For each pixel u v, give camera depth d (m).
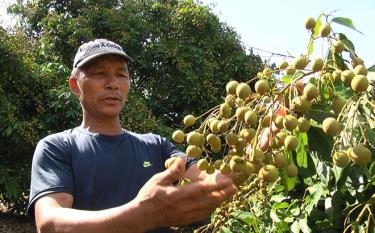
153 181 1.07
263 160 1.24
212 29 9.34
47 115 7.57
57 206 1.54
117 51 1.92
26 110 7.78
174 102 8.92
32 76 7.66
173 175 1.07
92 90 1.91
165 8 9.62
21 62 7.62
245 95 1.28
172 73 9.09
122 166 1.84
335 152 1.22
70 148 1.81
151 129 7.68
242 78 9.15
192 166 1.70
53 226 1.30
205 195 1.04
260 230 2.23
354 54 1.38
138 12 9.48
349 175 1.51
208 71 8.80
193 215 1.07
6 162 7.55
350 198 1.80
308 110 1.31
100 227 1.13
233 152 1.23
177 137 1.42
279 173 1.42
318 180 1.88
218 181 1.03
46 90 7.68
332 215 1.77
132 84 8.93
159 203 1.05
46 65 8.36
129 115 7.67
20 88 7.62
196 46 9.27
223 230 2.24
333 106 1.34
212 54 9.23
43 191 1.61
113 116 1.94
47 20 8.75
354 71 1.31
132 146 1.92
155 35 9.39
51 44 8.78
